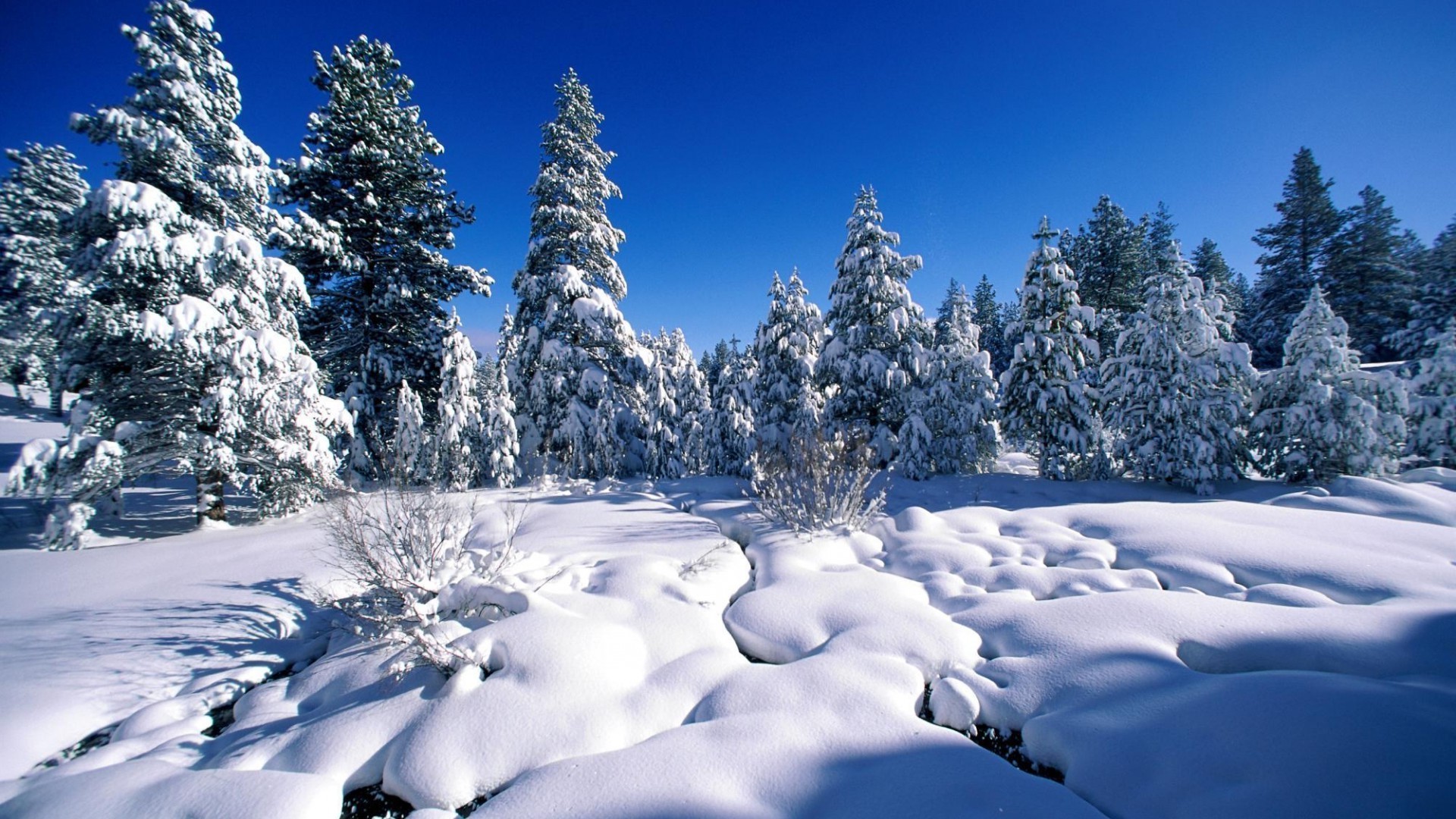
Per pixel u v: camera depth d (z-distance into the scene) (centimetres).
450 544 587
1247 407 1262
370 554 482
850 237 1725
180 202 1048
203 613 541
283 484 1072
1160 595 417
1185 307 1259
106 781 297
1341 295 2789
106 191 876
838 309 1734
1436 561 486
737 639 454
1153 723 283
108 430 972
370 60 1619
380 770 318
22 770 333
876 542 676
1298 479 1180
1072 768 279
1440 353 1234
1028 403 1518
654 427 1680
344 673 411
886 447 1620
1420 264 3084
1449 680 293
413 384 1636
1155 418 1260
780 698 344
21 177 2609
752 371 2431
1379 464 1081
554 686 354
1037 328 1516
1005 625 414
